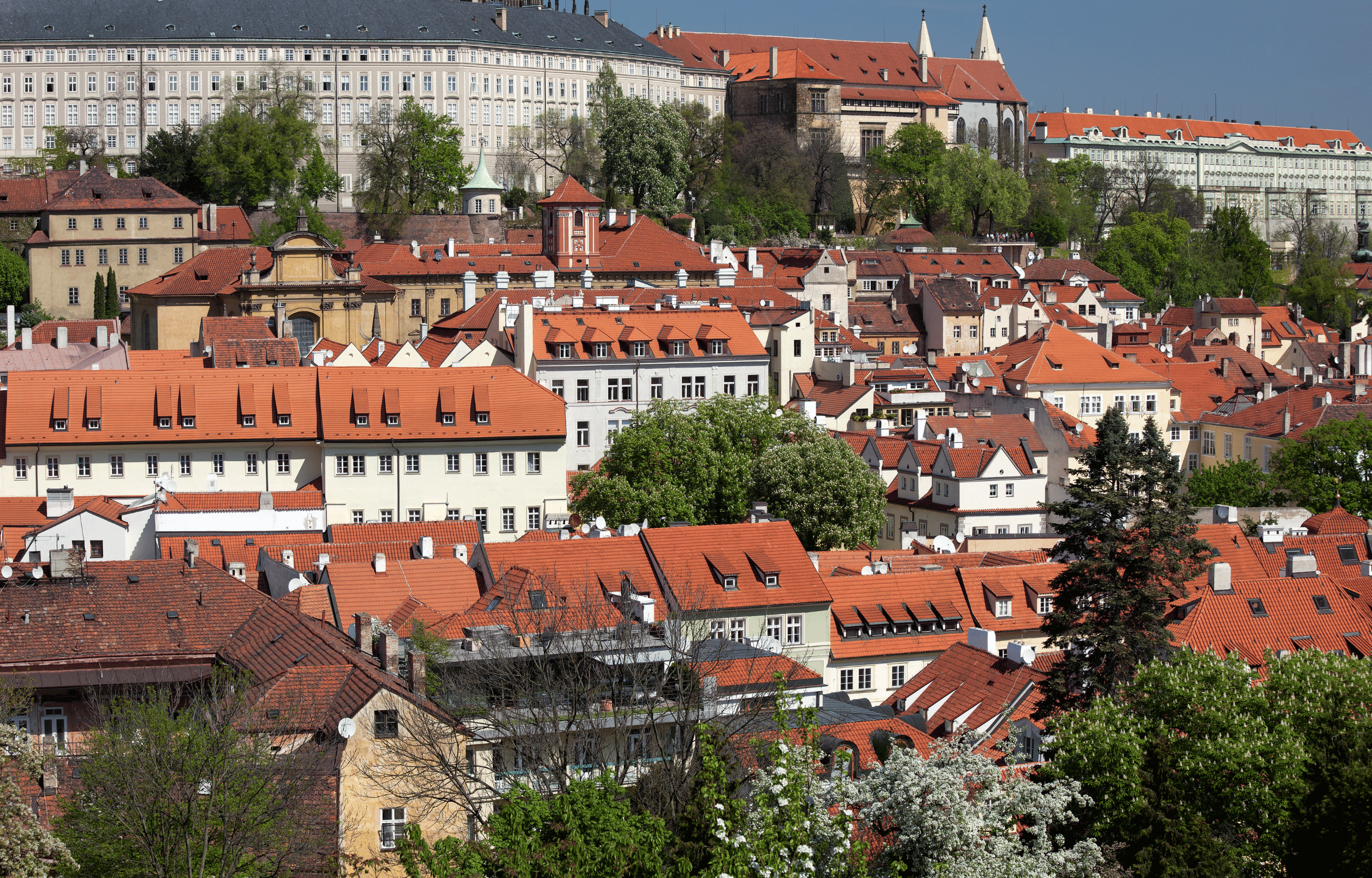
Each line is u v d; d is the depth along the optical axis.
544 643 98.19
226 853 76.81
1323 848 85.25
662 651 99.06
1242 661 104.19
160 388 180.62
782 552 137.00
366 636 103.62
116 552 154.88
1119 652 113.06
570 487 193.25
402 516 179.12
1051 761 92.62
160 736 80.62
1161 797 87.31
